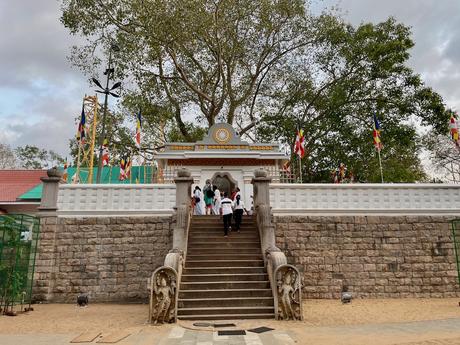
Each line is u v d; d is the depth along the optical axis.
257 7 25.20
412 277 14.77
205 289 11.33
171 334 8.43
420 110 28.22
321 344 7.39
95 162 31.88
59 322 10.22
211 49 26.28
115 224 15.06
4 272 12.02
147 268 14.69
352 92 29.36
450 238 15.13
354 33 29.67
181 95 28.38
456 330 8.50
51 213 14.97
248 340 7.80
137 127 23.11
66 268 14.59
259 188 14.73
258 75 29.17
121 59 24.48
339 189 15.64
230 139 22.89
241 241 13.91
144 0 23.41
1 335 8.53
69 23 24.05
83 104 22.81
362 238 15.10
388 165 28.66
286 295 10.22
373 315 10.94
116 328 9.35
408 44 28.45
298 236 15.07
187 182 14.68
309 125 29.08
